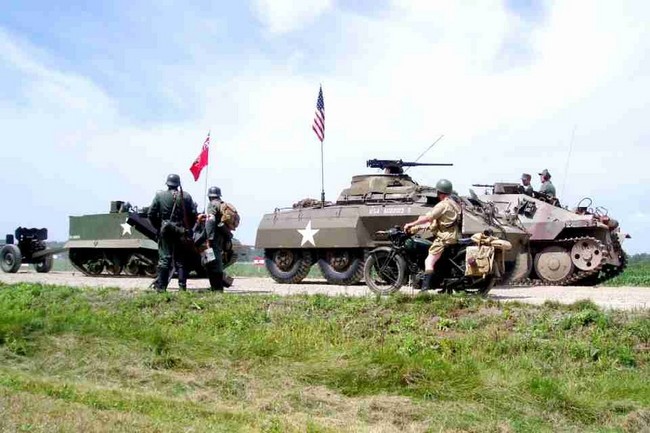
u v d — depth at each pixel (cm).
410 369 960
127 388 930
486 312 1197
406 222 2292
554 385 898
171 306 1418
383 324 1190
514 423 808
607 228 2742
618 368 986
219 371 1015
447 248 1509
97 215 2970
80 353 1083
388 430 780
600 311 1146
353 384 955
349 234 2344
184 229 1678
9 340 1134
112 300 1487
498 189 2842
